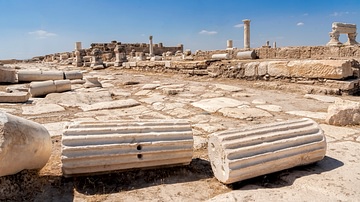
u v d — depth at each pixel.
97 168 3.81
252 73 13.87
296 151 4.07
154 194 3.65
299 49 16.16
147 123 4.24
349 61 10.80
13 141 3.27
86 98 10.34
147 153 3.98
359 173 4.06
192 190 3.75
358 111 6.64
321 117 7.34
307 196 3.41
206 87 13.01
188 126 4.36
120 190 3.73
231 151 3.70
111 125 4.06
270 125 4.32
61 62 42.12
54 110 8.75
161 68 20.45
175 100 10.15
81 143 3.77
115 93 12.02
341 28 18.39
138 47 46.00
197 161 4.67
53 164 4.45
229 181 3.67
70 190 3.70
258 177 4.05
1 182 3.33
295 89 11.37
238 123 6.93
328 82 10.84
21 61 59.25
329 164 4.41
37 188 3.66
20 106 9.33
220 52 21.78
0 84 14.75
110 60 35.97
